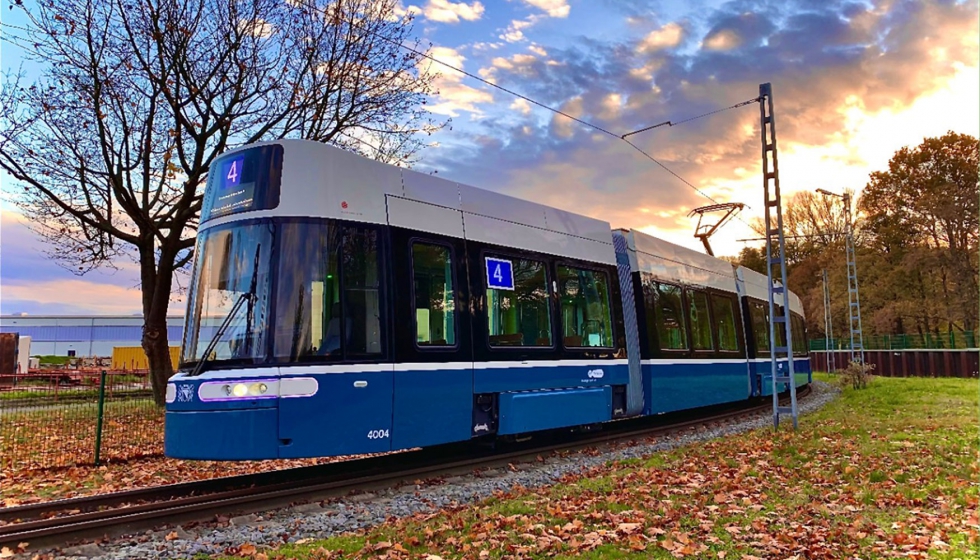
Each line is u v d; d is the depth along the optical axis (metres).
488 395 9.66
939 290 44.91
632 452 11.04
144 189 16.86
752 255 68.44
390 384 8.17
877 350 45.56
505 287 10.12
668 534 5.61
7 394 11.12
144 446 11.47
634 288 13.45
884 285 47.34
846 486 7.53
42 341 61.06
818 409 18.12
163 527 6.40
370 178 8.59
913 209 46.31
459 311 9.30
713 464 9.05
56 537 5.90
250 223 7.90
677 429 14.11
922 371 42.56
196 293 8.05
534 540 5.49
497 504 7.11
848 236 38.00
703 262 16.81
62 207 16.70
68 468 10.16
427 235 9.08
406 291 8.59
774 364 13.59
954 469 8.50
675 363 14.09
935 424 13.19
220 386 7.32
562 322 11.13
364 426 7.88
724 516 6.20
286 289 7.59
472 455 10.37
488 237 10.06
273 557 5.34
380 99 18.33
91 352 61.22
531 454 10.51
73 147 16.02
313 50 17.06
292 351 7.48
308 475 9.12
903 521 6.08
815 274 62.09
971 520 5.98
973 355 40.09
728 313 17.52
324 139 18.12
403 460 10.27
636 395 12.74
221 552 5.71
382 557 5.21
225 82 16.55
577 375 11.17
